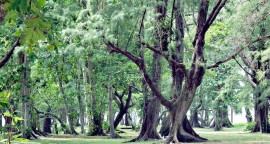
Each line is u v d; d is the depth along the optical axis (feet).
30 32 15.70
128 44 58.23
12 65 75.61
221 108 153.48
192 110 175.73
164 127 86.43
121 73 95.76
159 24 58.85
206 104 161.07
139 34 55.42
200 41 60.85
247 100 106.73
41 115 133.28
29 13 14.84
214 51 73.82
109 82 94.73
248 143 66.85
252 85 97.86
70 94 108.58
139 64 59.06
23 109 79.36
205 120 215.72
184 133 73.97
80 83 113.50
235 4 68.13
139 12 51.34
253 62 88.94
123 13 49.44
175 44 63.31
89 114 106.73
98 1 53.01
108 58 91.61
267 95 87.71
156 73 80.43
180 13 66.49
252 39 68.28
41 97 119.03
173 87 70.64
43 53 83.15
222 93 115.03
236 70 104.73
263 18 64.18
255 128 115.44
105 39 51.49
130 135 109.91
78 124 195.11
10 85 72.23
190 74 60.34
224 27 89.20
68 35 52.29
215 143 68.64
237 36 64.54
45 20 15.47
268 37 63.26
